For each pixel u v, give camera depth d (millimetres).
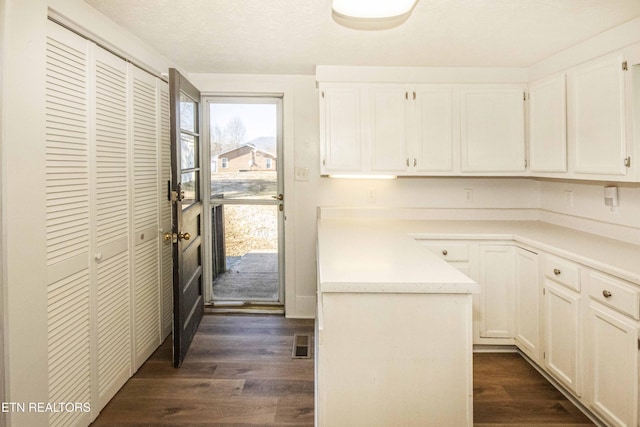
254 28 2244
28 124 1551
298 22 2152
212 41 2475
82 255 1929
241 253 3773
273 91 3412
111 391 2227
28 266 1553
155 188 2750
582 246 2271
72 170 1846
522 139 3045
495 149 3064
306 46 2568
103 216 2113
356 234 2660
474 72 3051
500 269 2738
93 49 2002
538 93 2889
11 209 1473
